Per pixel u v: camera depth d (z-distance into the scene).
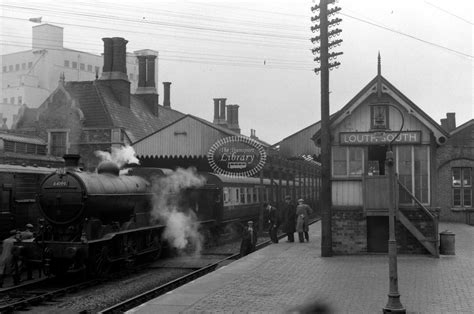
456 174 31.95
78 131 30.61
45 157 27.89
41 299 12.32
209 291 11.44
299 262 15.49
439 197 31.88
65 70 78.31
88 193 15.21
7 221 19.30
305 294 10.95
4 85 81.56
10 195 19.64
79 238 15.22
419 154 16.97
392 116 17.05
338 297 10.62
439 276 12.74
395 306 9.20
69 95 30.92
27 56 80.06
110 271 16.88
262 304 10.11
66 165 15.93
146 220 18.84
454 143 31.73
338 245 17.12
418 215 16.55
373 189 16.67
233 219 26.56
